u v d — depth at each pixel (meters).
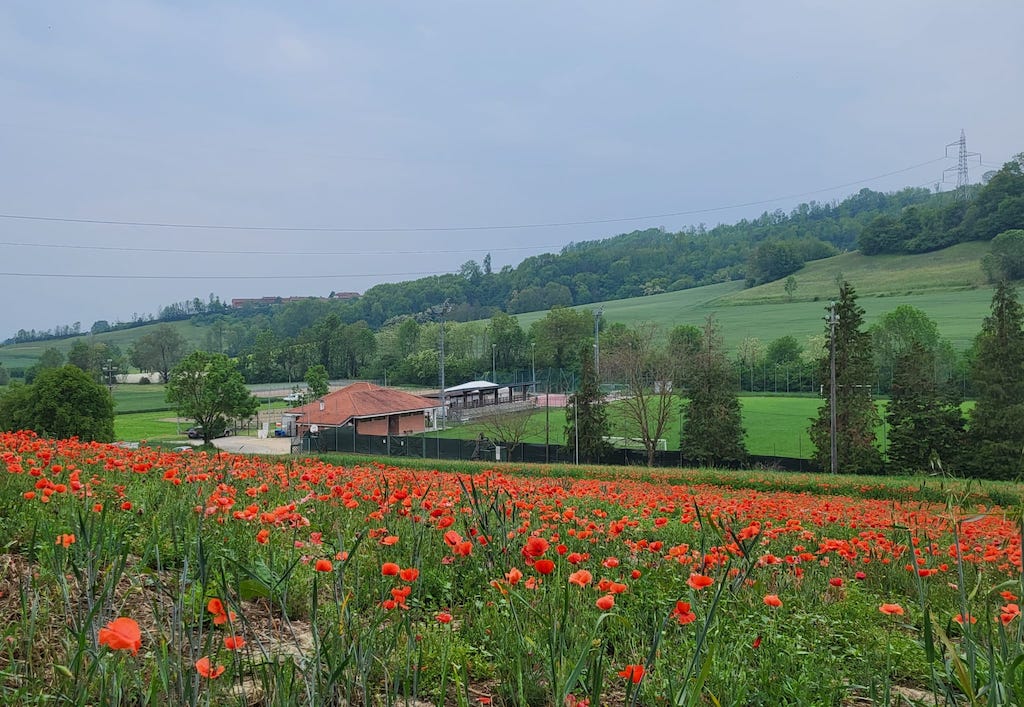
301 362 118.44
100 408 46.66
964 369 69.75
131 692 3.06
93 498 5.80
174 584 4.12
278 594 3.51
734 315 130.62
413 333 118.44
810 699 3.80
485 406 77.50
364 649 3.21
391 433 65.44
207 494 6.12
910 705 3.86
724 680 3.61
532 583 4.24
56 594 3.87
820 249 164.75
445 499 6.70
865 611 5.70
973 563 6.77
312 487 7.76
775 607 4.79
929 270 133.00
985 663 3.57
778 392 80.62
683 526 9.05
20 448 9.06
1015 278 117.00
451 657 3.76
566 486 14.88
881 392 72.44
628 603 4.77
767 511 9.94
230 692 3.15
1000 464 40.16
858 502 18.33
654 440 48.72
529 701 3.55
